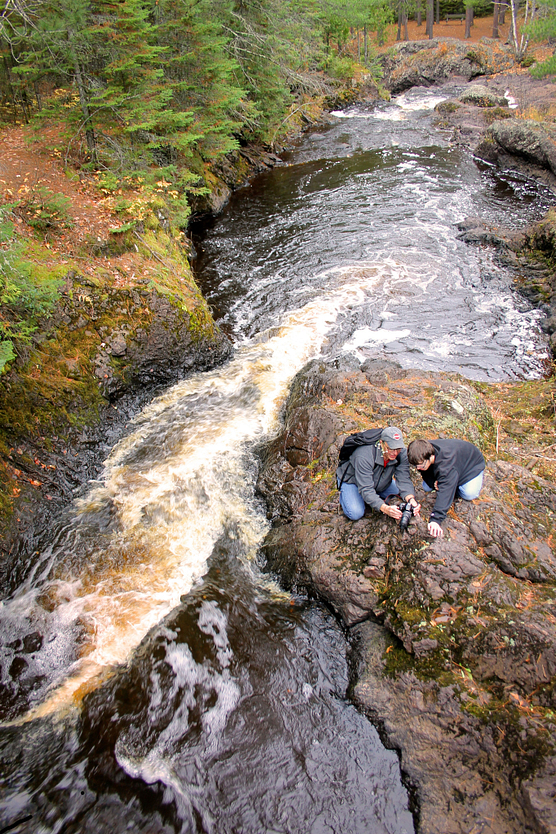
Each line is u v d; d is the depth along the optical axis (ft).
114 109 30.63
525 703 11.93
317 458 19.49
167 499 20.39
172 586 17.33
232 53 53.88
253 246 41.01
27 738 13.53
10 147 33.24
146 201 29.96
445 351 28.37
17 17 30.60
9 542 18.42
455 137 66.69
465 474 14.05
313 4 74.69
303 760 12.64
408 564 14.46
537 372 26.50
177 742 13.25
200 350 27.22
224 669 14.78
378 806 11.69
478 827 10.77
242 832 11.57
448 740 12.07
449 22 144.66
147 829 11.77
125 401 24.85
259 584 17.31
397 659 13.70
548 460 18.52
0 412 19.95
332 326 30.48
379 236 41.14
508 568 13.89
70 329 22.99
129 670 14.92
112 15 29.58
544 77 84.99
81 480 21.38
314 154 64.49
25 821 12.00
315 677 14.39
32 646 15.69
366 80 95.76
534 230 37.70
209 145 43.88
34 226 25.14
